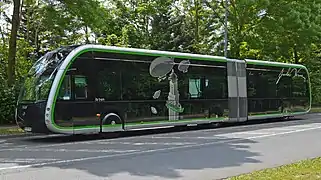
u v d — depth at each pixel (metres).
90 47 15.65
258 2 29.19
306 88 26.47
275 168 8.98
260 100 22.73
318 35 31.00
